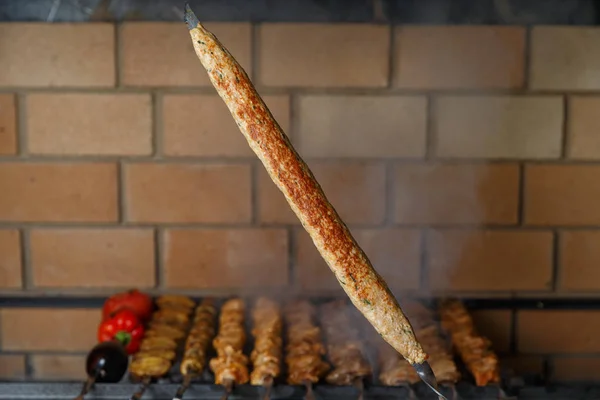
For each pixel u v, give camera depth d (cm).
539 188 182
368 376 148
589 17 177
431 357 151
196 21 110
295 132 179
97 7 176
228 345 155
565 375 185
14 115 178
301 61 177
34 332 184
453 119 180
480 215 182
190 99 178
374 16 176
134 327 163
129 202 182
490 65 178
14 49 177
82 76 178
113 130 179
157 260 183
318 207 113
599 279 184
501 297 184
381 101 179
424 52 178
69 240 183
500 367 162
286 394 144
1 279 183
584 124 180
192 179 181
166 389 145
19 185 181
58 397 145
